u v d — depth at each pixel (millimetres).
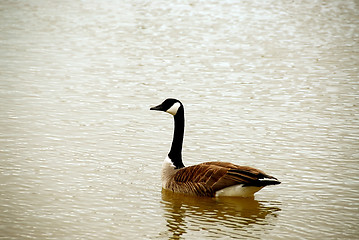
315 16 32500
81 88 20109
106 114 17328
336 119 16750
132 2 37031
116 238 9906
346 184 12297
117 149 14453
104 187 12203
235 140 15117
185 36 28203
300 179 12602
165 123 16703
